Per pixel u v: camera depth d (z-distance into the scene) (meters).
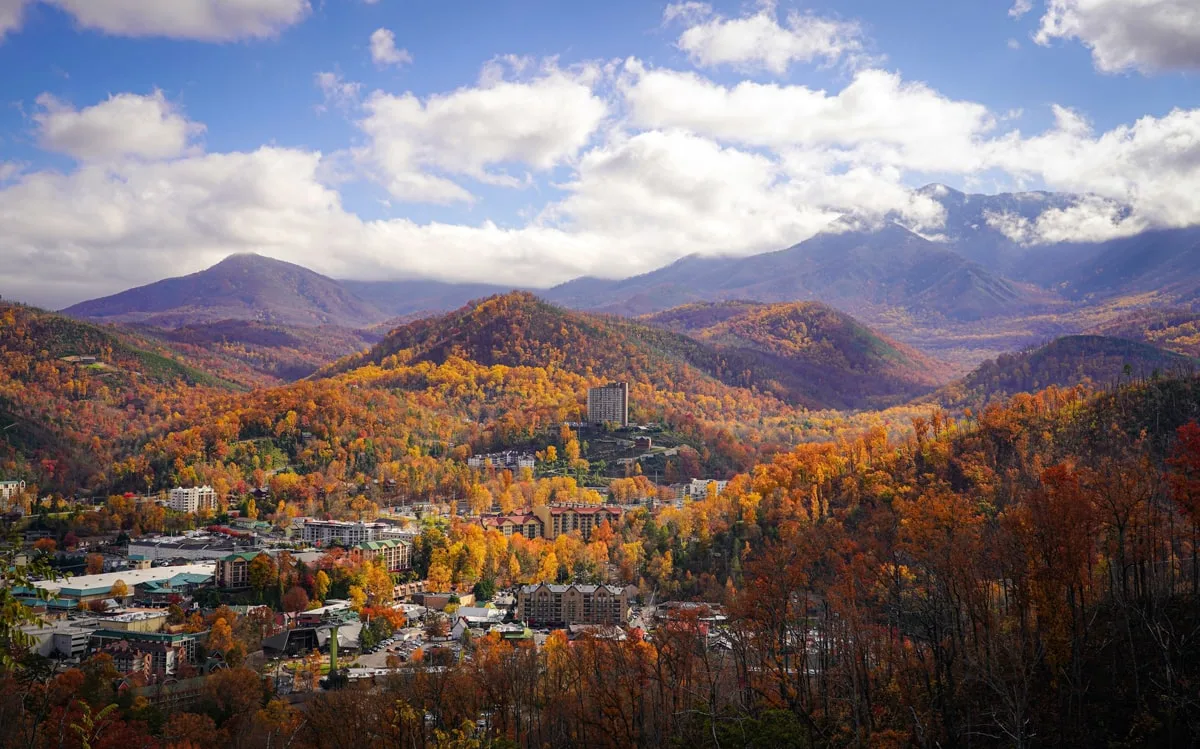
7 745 153.88
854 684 131.12
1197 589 128.00
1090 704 116.00
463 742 131.62
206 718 188.38
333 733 170.50
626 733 139.25
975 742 117.12
